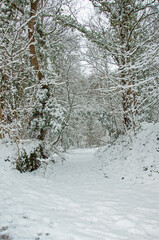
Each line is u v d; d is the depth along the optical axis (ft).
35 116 25.62
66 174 23.80
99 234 8.45
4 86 23.03
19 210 10.34
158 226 9.07
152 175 16.62
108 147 33.14
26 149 21.75
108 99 29.48
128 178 18.04
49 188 16.46
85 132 80.28
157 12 23.16
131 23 25.93
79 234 8.25
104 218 10.24
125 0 25.25
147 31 26.00
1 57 21.63
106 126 36.32
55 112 24.00
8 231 7.97
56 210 11.18
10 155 19.74
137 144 22.90
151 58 17.76
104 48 26.45
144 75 24.76
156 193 13.37
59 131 24.29
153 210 10.78
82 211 11.23
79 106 36.24
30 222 8.97
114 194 14.37
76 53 30.99
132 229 8.86
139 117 26.48
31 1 25.93
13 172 18.21
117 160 23.80
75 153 49.26
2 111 23.76
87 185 17.80
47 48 29.37
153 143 20.98
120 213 10.73
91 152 50.85
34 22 26.96
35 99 24.95
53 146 28.45
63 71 33.86
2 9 23.00
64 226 8.86
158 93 19.40
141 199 12.71
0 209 10.16
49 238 7.76
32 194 13.91
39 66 28.60
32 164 21.67
